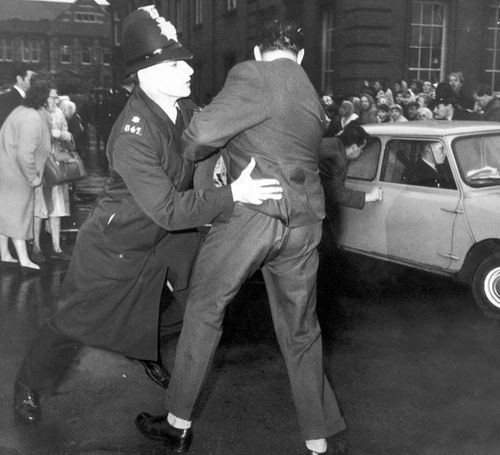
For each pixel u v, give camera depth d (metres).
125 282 3.49
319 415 3.29
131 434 3.73
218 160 3.53
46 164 7.36
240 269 3.12
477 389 4.40
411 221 6.34
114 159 3.28
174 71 3.34
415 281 7.03
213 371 4.65
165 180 3.23
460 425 3.90
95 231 3.46
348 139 6.13
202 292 3.24
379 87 14.55
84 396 4.20
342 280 7.06
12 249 8.09
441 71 16.72
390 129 6.78
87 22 98.44
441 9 16.59
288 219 3.07
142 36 3.30
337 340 5.30
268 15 21.31
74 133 14.70
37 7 134.38
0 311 5.88
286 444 3.66
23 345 5.09
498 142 6.25
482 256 5.88
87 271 3.49
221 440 3.70
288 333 3.28
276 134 3.05
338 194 5.84
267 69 3.05
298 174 3.09
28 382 3.75
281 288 3.23
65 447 3.57
